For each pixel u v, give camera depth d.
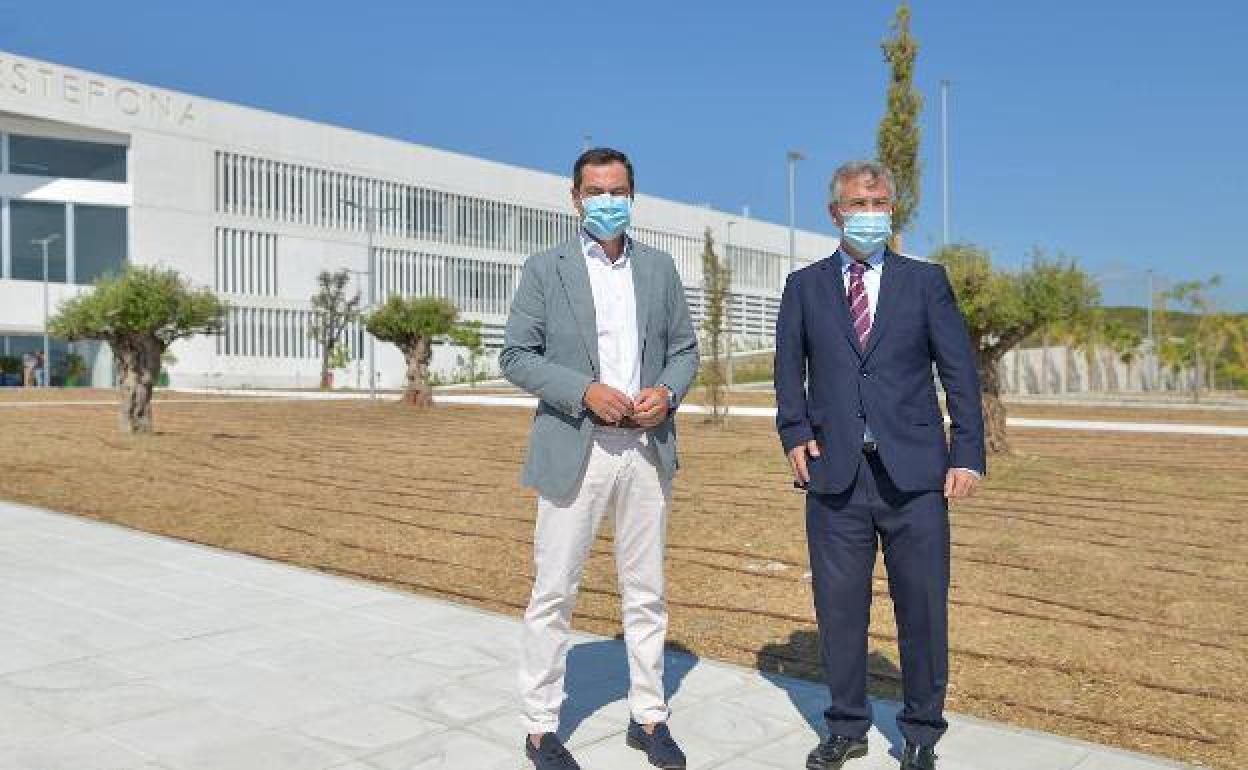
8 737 3.68
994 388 14.41
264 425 21.34
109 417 23.12
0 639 4.93
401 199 64.38
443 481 11.80
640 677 3.63
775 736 3.80
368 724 3.85
